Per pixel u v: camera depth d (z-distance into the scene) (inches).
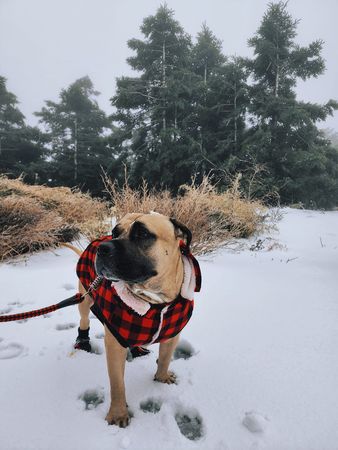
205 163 649.6
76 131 976.3
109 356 70.2
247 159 560.7
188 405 73.4
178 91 679.7
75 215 265.6
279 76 652.7
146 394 77.4
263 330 106.4
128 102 747.4
